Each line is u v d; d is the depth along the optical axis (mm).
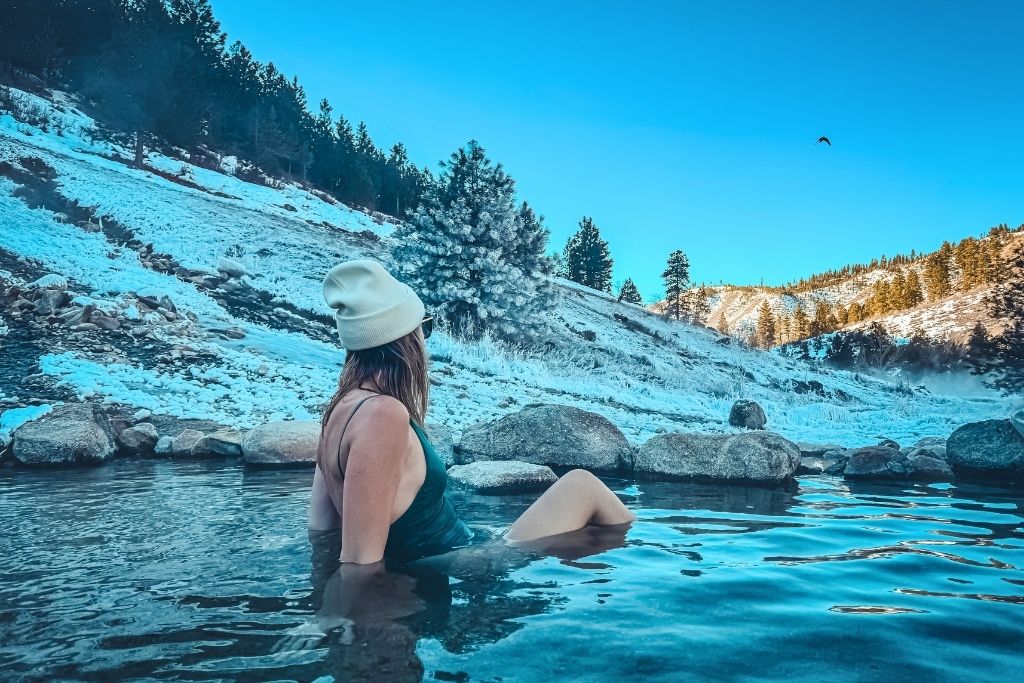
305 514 3473
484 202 18500
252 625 1664
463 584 2041
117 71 38656
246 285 18125
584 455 6578
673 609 1865
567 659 1475
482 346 16641
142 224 22688
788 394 20859
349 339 2225
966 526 3502
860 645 1604
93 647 1524
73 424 6172
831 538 3082
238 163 48812
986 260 125750
